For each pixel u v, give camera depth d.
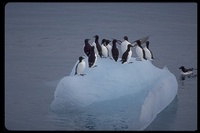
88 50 75.25
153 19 142.00
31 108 69.25
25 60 97.25
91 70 72.88
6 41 115.12
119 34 121.50
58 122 63.78
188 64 94.19
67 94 69.31
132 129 61.28
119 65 74.62
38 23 136.75
